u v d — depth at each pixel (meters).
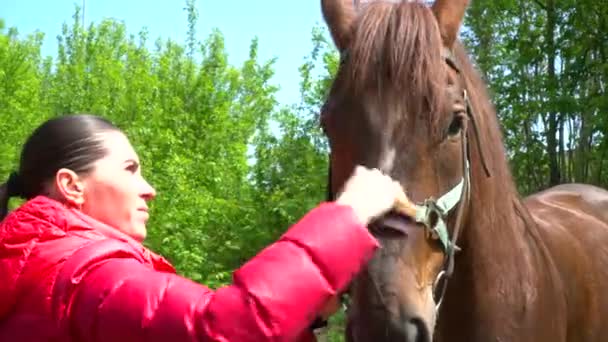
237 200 12.01
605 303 4.13
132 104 15.00
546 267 3.69
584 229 4.41
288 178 11.71
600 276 4.18
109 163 1.99
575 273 4.02
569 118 11.76
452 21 3.13
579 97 11.24
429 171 2.81
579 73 11.26
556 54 11.38
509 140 11.71
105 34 27.52
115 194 1.98
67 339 1.71
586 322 4.03
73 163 1.96
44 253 1.77
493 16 12.12
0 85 18.20
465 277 3.33
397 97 2.77
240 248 11.15
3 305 1.77
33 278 1.76
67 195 1.95
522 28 11.54
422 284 2.78
